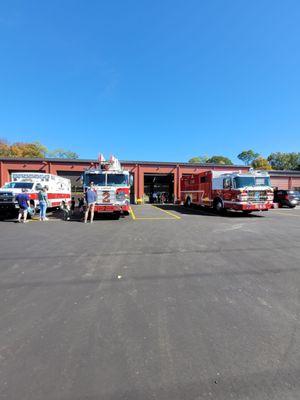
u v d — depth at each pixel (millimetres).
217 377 2799
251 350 3260
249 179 18156
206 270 6262
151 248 8461
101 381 2734
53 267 6480
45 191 16250
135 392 2594
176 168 36688
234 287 5254
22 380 2746
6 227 13039
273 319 4020
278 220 16141
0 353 3193
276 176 40062
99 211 15547
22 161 32875
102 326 3801
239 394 2578
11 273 6035
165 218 17031
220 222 15070
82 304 4496
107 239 9922
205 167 37375
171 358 3100
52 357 3113
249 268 6426
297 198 27938
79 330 3695
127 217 17547
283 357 3131
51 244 9039
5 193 16188
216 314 4168
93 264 6727
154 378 2781
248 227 13086
